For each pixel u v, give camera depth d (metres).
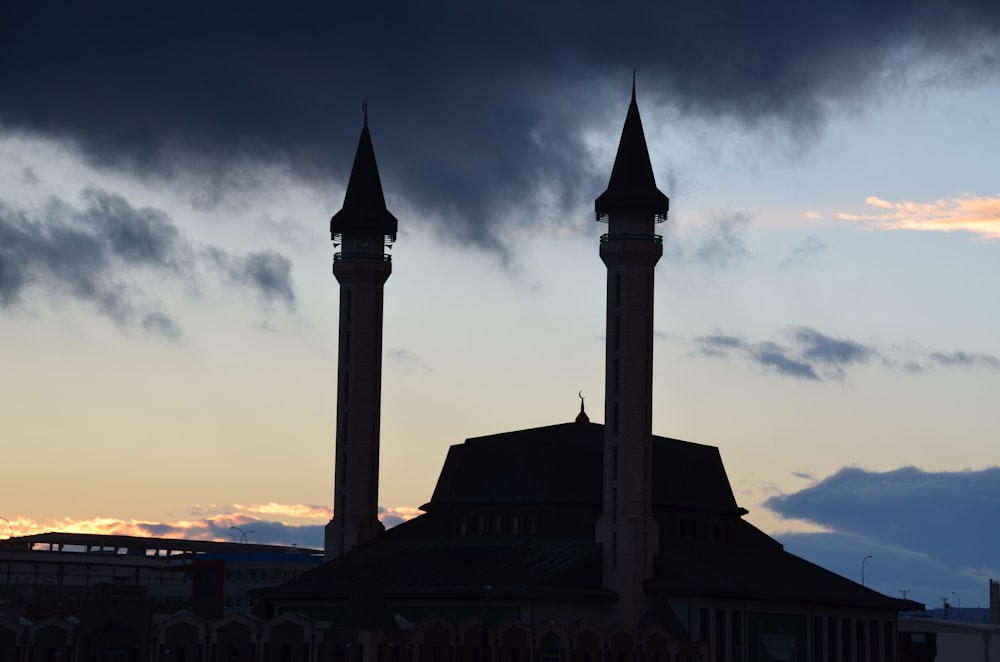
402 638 152.50
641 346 177.88
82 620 159.88
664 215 180.75
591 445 190.88
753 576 186.50
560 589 168.25
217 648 156.12
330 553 195.00
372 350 198.00
